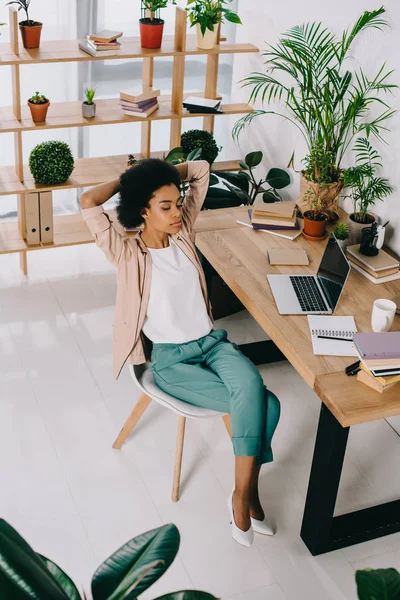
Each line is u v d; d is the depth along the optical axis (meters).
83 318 3.76
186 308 2.65
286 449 3.01
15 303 3.83
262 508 2.71
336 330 2.58
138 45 3.81
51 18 4.19
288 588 2.40
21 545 1.06
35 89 4.36
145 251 2.58
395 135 3.13
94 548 2.49
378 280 2.93
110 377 3.34
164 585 2.37
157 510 2.66
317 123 3.61
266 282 2.86
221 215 3.38
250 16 4.11
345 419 2.20
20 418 3.04
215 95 4.17
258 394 2.48
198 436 3.04
